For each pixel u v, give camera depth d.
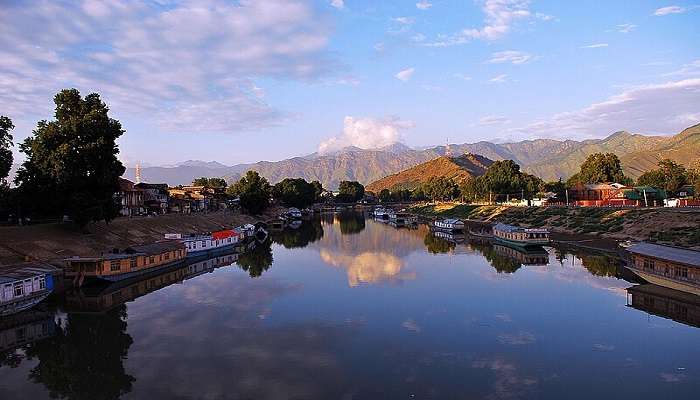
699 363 35.81
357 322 47.19
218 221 162.25
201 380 33.78
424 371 34.84
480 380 33.22
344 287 63.88
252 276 74.25
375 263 85.50
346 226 185.12
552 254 93.75
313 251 105.25
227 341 42.03
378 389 31.98
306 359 37.47
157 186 180.12
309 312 51.19
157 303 56.66
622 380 32.97
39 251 74.62
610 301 53.84
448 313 49.91
